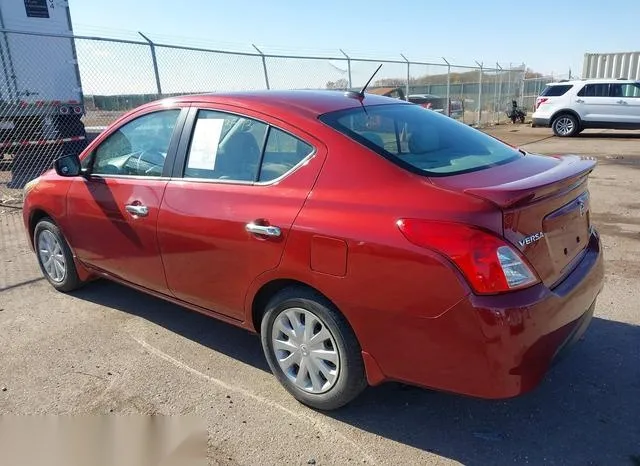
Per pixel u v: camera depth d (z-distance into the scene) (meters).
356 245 2.59
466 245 2.35
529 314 2.37
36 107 11.22
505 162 3.08
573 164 3.04
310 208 2.80
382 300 2.54
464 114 20.48
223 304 3.33
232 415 3.01
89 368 3.53
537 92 30.73
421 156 2.90
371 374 2.71
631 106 17.06
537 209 2.54
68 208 4.29
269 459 2.66
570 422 2.89
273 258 2.91
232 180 3.23
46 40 11.27
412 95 17.91
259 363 3.56
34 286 5.02
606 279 4.83
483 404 3.07
